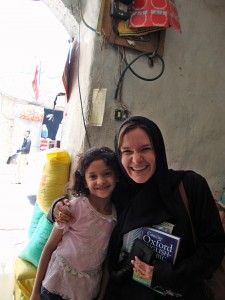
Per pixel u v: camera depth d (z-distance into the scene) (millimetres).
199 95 2141
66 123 2221
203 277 938
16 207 4113
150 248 979
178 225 974
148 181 1056
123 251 1072
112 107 1777
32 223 2047
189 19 2039
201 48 2115
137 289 1024
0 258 1994
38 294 1204
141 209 1038
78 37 1953
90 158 1150
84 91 1759
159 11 1601
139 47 1789
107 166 1136
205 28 2123
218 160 2316
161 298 990
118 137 1033
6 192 5059
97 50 1688
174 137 2066
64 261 1148
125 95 1809
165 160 1052
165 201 998
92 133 1736
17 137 9148
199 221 995
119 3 1651
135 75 1820
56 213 1168
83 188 1225
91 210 1185
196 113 2145
